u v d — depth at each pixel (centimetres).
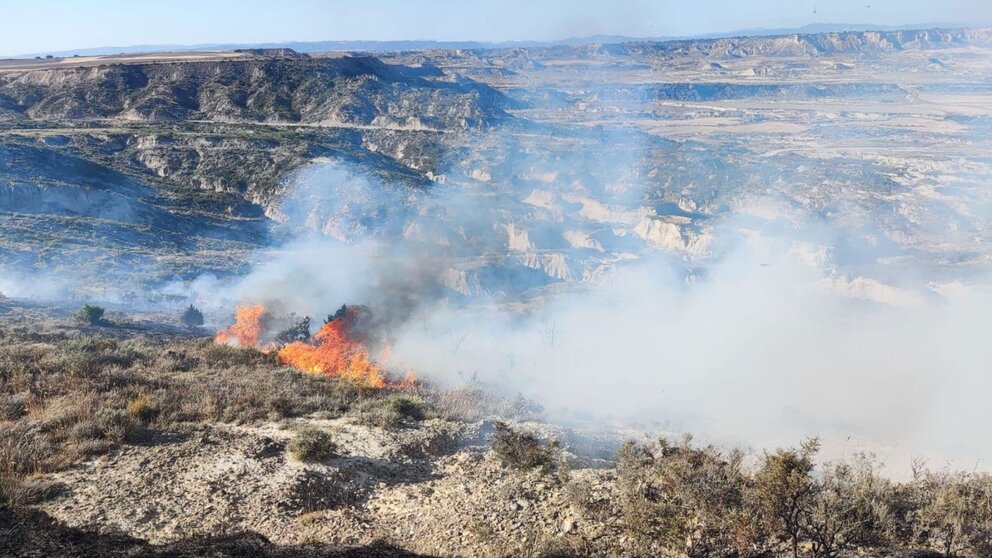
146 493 1251
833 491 1175
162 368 2197
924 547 1099
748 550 1062
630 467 1390
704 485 1223
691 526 1129
